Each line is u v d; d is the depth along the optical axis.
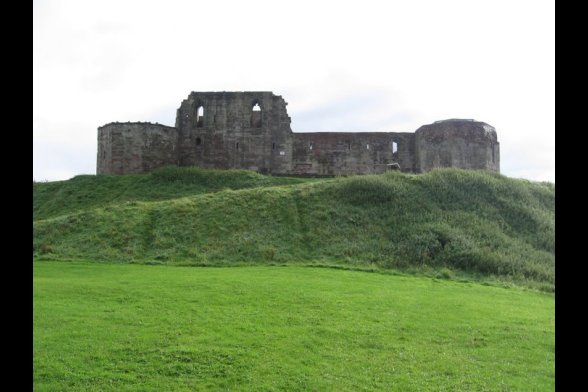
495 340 15.53
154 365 12.41
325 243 32.09
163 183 50.44
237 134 61.53
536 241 33.88
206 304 18.16
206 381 11.68
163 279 22.67
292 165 63.16
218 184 50.06
